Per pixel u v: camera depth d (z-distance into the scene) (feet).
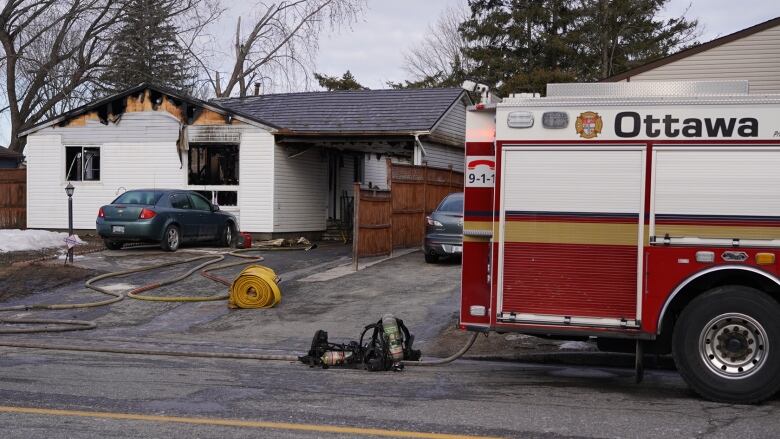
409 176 60.29
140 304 40.14
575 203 22.52
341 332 34.50
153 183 70.64
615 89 23.08
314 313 38.04
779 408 21.03
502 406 21.31
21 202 76.64
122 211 56.65
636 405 21.52
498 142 23.12
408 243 60.44
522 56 139.54
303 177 73.15
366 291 42.50
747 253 21.13
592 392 23.41
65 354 29.68
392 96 75.61
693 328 21.58
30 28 107.86
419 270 48.96
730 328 21.39
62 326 35.47
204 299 40.70
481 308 23.76
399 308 38.42
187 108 69.62
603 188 22.30
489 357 29.48
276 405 21.18
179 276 46.50
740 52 49.44
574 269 22.53
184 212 59.21
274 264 52.70
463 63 151.02
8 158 100.89
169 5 111.34
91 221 72.18
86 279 46.44
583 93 23.25
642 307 21.94
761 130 21.12
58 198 73.00
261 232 68.28
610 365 28.50
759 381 21.06
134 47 111.14
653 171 21.86
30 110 111.04
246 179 68.59
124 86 111.86
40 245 61.21
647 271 21.90
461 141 79.92
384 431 18.52
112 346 31.45
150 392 22.80
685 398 22.49
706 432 18.53
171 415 19.99
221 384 24.09
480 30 139.13
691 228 21.58
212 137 69.15
